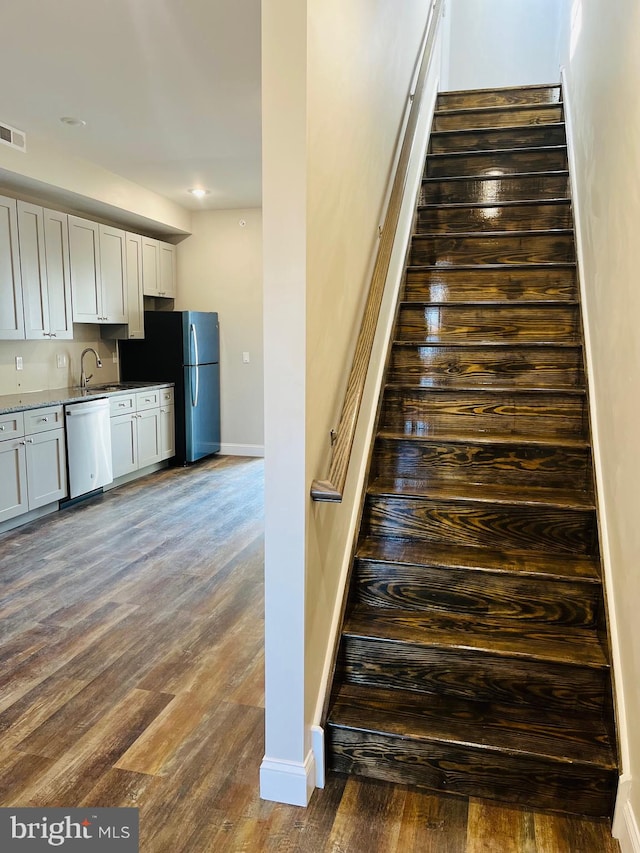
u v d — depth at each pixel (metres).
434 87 4.39
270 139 1.55
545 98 4.48
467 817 1.76
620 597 1.83
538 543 2.29
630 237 1.91
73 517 4.54
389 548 2.33
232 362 6.74
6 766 1.95
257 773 1.93
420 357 2.95
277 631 1.74
